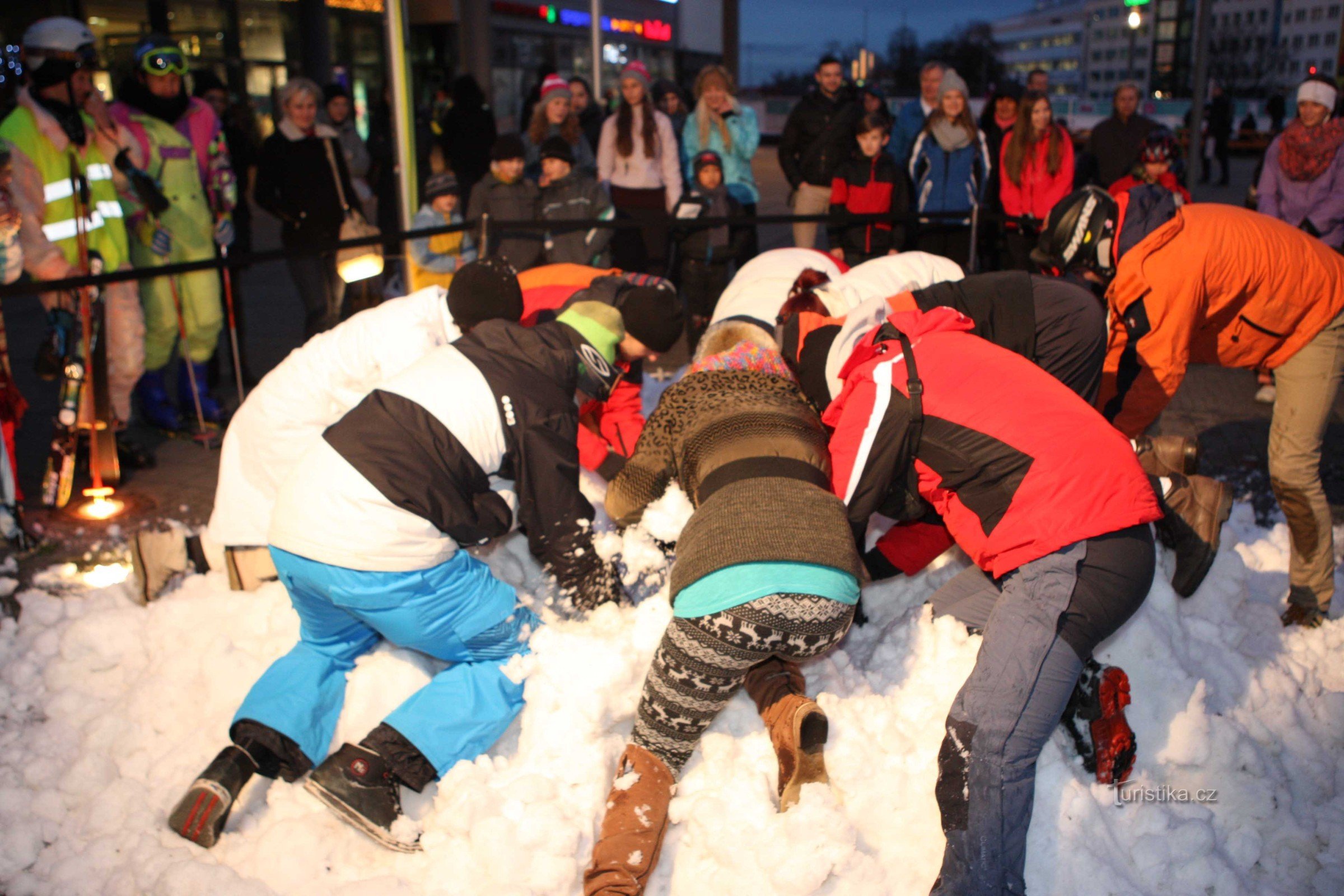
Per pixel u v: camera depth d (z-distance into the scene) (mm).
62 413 4566
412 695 2699
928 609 2977
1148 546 2451
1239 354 3363
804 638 2381
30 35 4539
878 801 2564
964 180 7086
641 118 7238
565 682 2766
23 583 3896
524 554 3391
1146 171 5793
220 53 10531
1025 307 3143
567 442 2693
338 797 2439
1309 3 80188
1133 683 2854
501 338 2727
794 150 7980
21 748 2928
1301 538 3361
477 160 9805
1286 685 3021
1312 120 6078
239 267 5141
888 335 2668
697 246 6680
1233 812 2670
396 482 2469
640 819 2434
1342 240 6137
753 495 2410
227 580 3506
